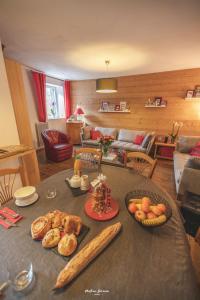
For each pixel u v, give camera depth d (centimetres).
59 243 76
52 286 60
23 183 145
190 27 198
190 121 407
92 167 173
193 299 57
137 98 463
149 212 88
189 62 335
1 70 192
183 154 337
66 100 567
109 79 265
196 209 187
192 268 68
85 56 302
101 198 98
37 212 101
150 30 206
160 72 415
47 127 481
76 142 561
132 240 80
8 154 174
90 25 196
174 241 80
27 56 305
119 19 182
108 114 525
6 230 87
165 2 152
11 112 208
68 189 128
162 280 62
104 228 88
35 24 194
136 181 140
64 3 155
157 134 456
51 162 390
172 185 283
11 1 152
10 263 69
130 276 64
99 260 70
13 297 57
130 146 409
